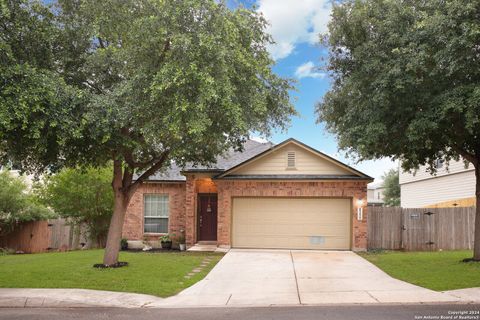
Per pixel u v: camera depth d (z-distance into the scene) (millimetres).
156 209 20047
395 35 10648
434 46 10422
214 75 9797
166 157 13062
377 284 10445
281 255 15852
